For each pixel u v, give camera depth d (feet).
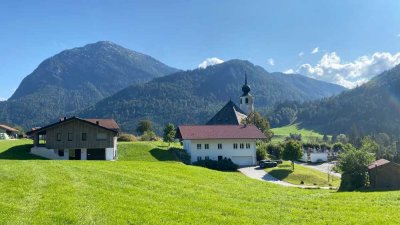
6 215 62.13
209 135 293.43
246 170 271.90
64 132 244.83
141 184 96.43
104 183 94.22
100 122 321.93
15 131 479.41
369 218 67.46
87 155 250.16
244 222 63.26
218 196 87.86
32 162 133.69
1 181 90.53
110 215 64.08
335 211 74.43
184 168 145.69
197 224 61.21
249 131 302.25
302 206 79.71
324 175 269.44
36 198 75.05
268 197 91.40
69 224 59.36
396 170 176.04
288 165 290.15
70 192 81.20
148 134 400.26
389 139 622.54
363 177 178.70
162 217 64.44
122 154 277.85
